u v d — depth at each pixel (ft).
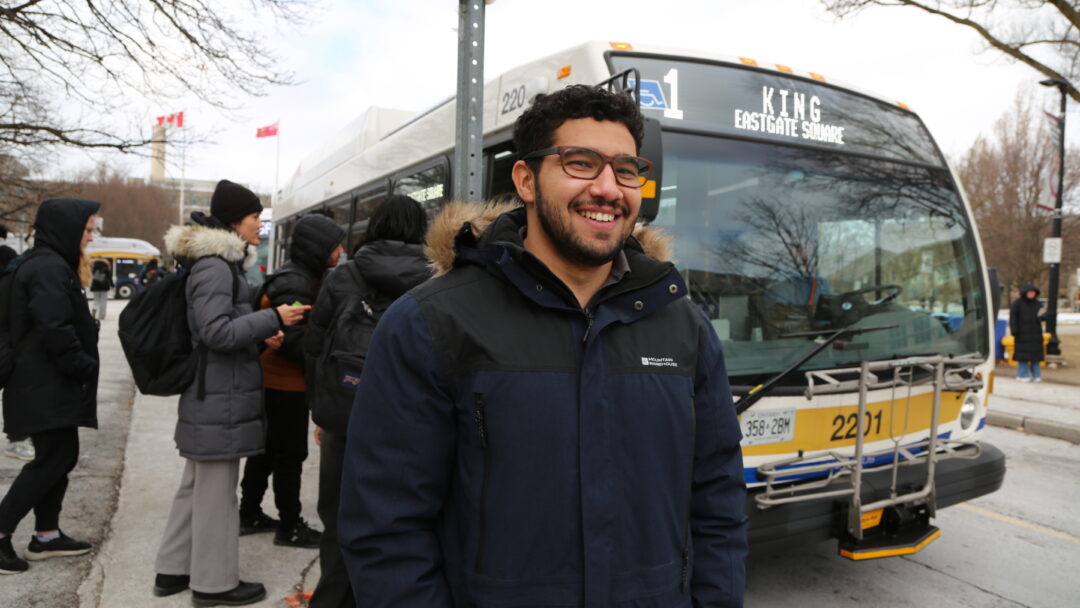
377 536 4.86
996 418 31.27
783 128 13.28
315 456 22.79
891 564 15.16
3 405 12.43
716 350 5.70
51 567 13.05
